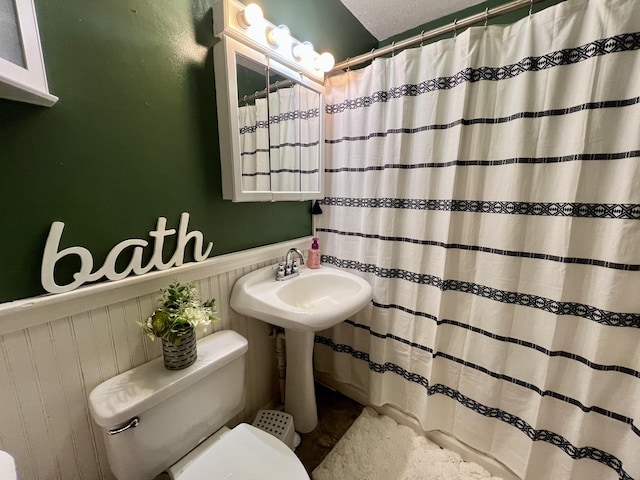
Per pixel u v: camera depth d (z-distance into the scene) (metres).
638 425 0.83
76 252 0.71
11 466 0.45
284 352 1.39
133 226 0.83
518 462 1.10
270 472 0.78
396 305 1.34
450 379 1.24
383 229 1.28
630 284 0.82
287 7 1.17
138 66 0.79
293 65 1.16
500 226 1.01
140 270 0.85
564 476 0.99
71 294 0.71
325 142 1.44
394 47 1.17
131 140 0.80
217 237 1.07
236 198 1.01
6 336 0.64
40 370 0.70
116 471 0.76
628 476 0.86
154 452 0.79
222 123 0.98
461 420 1.22
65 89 0.67
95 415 0.70
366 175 1.32
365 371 1.50
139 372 0.84
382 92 1.22
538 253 0.97
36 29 0.57
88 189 0.73
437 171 1.14
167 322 0.81
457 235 1.13
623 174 0.79
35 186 0.65
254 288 1.16
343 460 1.23
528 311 1.01
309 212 1.52
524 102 0.92
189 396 0.85
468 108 1.03
